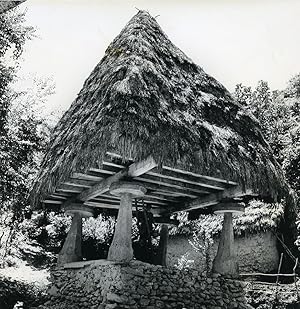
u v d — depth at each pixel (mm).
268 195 5660
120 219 5320
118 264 4910
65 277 6094
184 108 5578
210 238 10711
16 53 9039
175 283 5207
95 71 6949
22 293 7766
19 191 8648
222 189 6074
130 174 5195
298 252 9344
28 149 8945
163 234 7828
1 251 9430
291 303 7746
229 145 5547
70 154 5285
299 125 10125
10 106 8883
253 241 9820
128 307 4617
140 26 6496
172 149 4688
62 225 10664
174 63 6434
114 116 4656
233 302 5535
